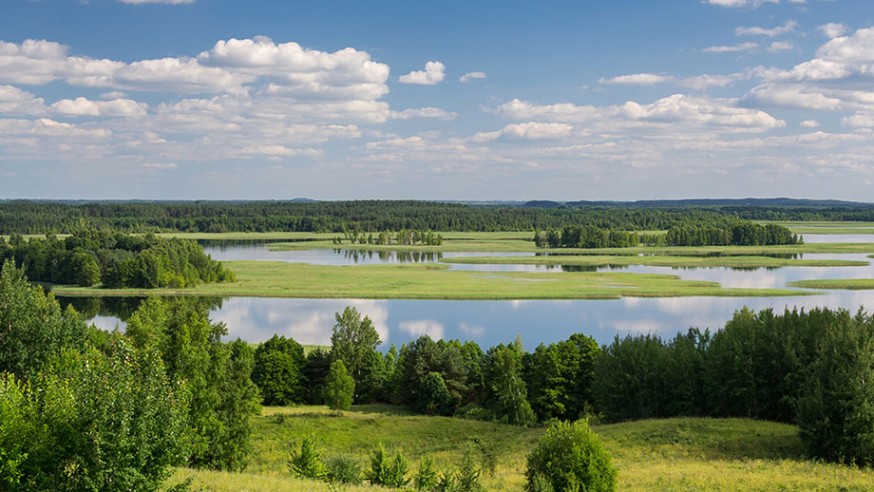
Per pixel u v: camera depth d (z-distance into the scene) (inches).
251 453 2207.2
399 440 2534.5
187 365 1803.6
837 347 1863.9
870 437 1747.0
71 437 890.1
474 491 1550.2
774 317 2568.9
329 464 1665.8
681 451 1994.3
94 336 2508.6
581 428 1432.1
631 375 2694.4
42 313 1689.2
